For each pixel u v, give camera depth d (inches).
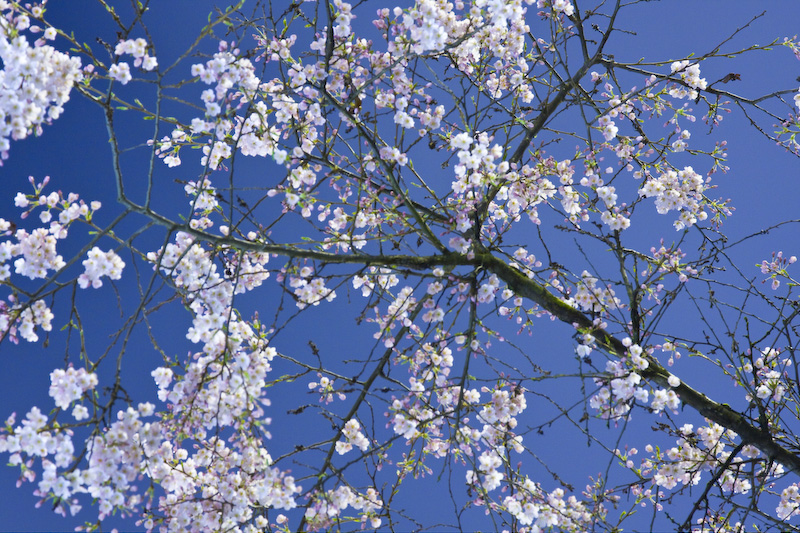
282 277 151.4
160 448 146.6
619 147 198.4
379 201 162.9
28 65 125.4
